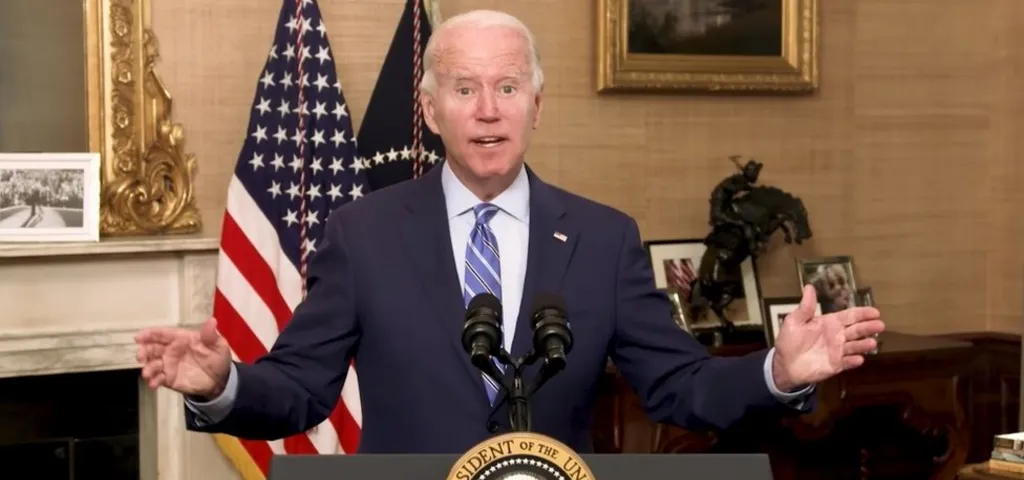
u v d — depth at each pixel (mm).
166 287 5309
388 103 5457
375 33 5727
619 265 2975
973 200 7023
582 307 2887
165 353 2475
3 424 5293
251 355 5156
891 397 5906
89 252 5043
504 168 2838
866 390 5852
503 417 2768
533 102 2869
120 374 5449
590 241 2973
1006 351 6891
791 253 6582
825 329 2529
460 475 1814
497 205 2945
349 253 2932
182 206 5387
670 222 6324
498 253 2930
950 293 6996
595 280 2930
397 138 5441
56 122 5246
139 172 5316
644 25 6133
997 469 3754
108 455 5445
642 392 2947
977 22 6969
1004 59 6949
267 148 5246
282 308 5211
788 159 6570
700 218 6387
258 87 5270
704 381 2783
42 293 5090
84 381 5398
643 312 2959
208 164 5461
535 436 1844
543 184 3047
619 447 5625
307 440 5223
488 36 2809
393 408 2830
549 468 1827
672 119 6309
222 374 2520
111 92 5246
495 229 2957
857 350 2512
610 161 6188
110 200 5258
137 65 5297
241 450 5246
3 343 5012
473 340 2189
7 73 5184
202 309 5332
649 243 6035
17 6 5184
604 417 5648
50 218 5094
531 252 2918
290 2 5293
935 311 6969
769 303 5984
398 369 2830
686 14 6211
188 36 5398
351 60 5684
